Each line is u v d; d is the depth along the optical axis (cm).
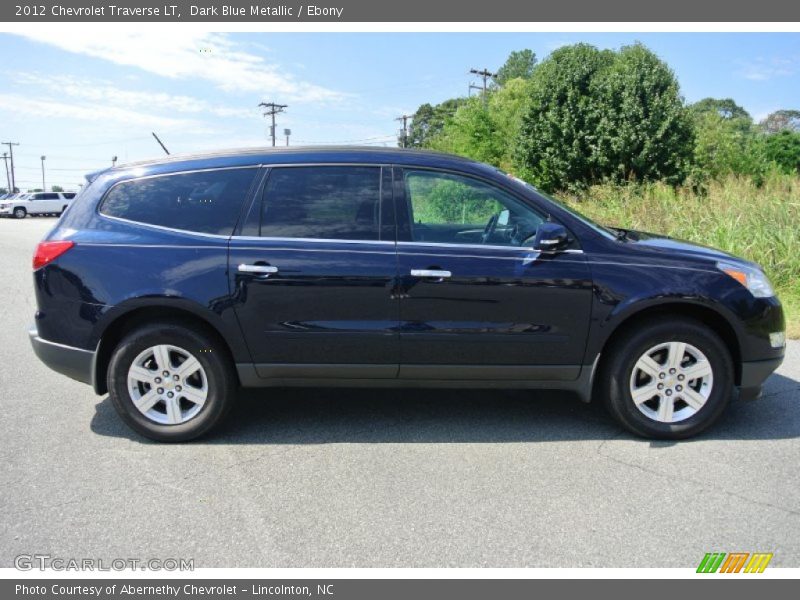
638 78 1448
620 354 385
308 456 378
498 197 395
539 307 380
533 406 457
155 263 382
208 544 287
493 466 360
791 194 1085
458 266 378
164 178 401
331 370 391
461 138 2122
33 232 2408
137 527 301
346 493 331
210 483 345
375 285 378
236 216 390
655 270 379
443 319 381
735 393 476
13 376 543
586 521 300
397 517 307
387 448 388
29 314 818
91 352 389
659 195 1257
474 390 495
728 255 405
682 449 379
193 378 398
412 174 396
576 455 373
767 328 383
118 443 400
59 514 312
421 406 460
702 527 294
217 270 380
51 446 395
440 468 359
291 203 391
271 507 318
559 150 1568
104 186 404
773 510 308
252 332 384
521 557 274
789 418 426
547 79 1588
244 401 475
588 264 379
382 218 389
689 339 381
